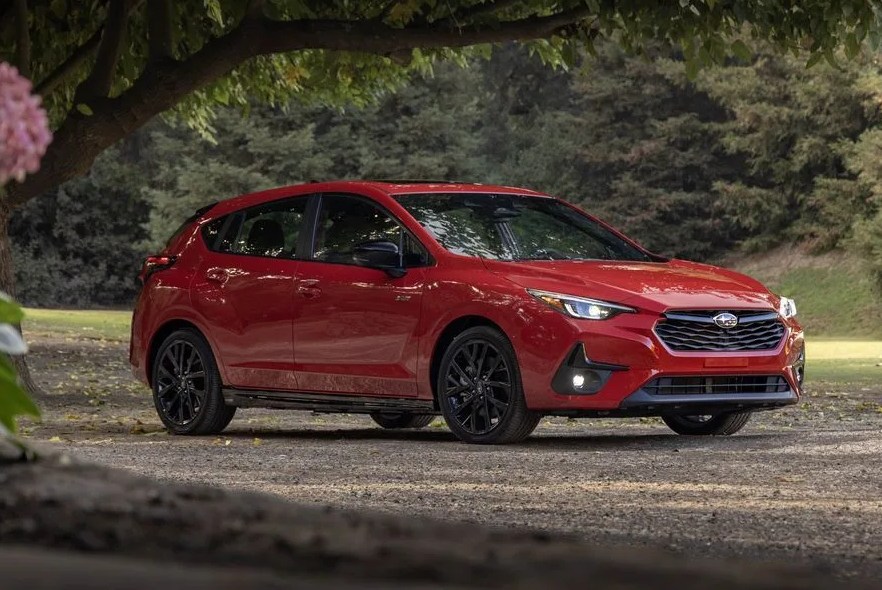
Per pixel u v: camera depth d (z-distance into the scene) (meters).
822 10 16.06
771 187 68.38
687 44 16.30
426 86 65.50
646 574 2.01
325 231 12.26
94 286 74.69
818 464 9.21
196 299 12.84
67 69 19.08
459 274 11.27
